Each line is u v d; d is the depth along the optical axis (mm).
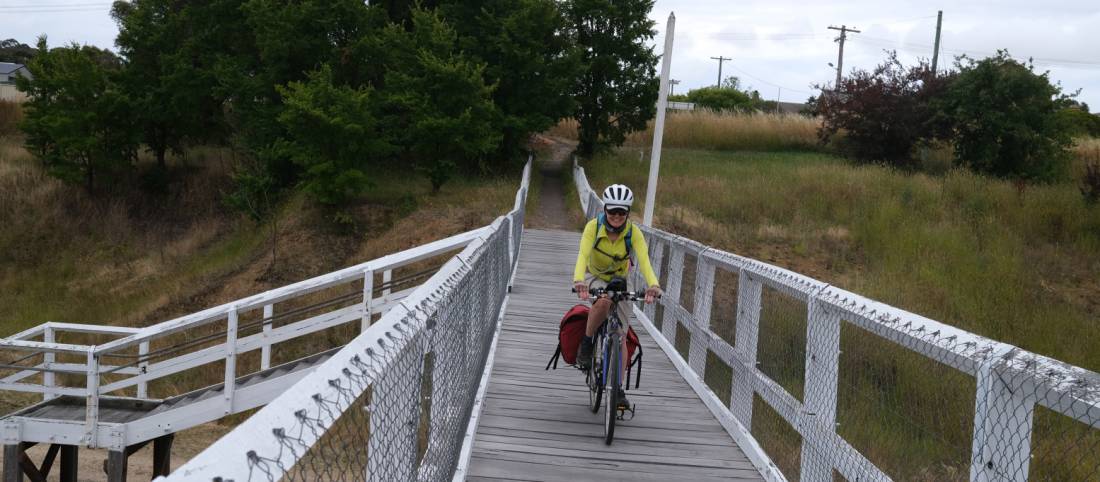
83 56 34031
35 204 33156
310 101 27234
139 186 36312
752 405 5992
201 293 24734
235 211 33438
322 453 1838
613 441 5910
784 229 23484
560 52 37438
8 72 66188
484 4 37062
